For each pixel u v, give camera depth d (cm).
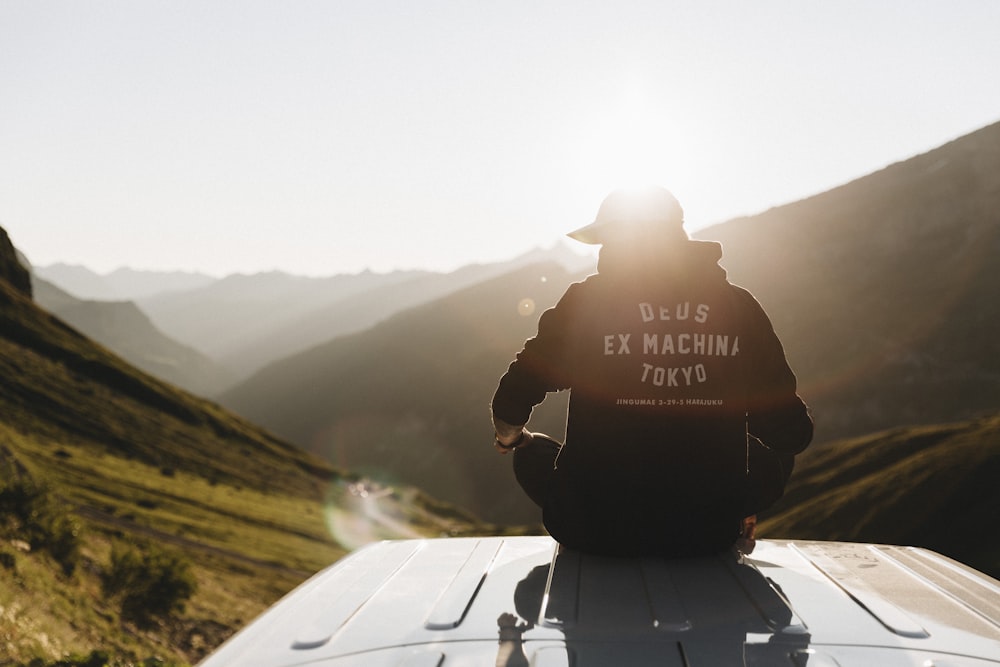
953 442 8512
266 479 14538
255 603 5903
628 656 153
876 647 158
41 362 14362
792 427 272
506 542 258
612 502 243
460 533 13188
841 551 249
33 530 3500
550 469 292
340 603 187
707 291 259
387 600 189
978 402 16862
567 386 265
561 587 201
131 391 15325
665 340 252
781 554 246
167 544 7694
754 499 289
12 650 1845
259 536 9931
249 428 17812
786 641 161
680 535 240
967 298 19288
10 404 12138
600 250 267
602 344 255
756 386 269
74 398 13575
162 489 10962
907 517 7138
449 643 161
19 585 2639
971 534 6594
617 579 211
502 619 175
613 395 251
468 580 207
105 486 9894
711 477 247
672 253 259
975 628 169
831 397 18012
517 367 266
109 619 3206
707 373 253
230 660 155
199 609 4547
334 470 17562
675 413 248
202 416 16350
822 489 9319
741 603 187
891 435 10500
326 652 157
